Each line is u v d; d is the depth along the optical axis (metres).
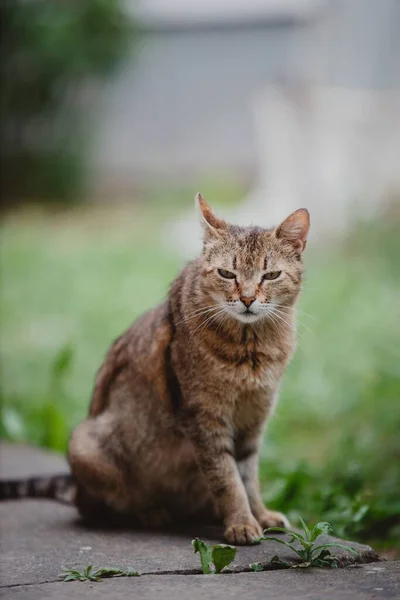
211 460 4.82
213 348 4.77
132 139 26.19
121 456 5.14
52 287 14.83
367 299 13.27
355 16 20.80
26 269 16.14
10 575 4.14
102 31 21.95
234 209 20.12
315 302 13.08
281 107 18.47
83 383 9.85
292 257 5.07
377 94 19.06
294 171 18.16
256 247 4.94
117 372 5.22
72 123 23.48
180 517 5.36
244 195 23.50
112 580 4.00
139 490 5.19
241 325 4.81
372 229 16.73
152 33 25.89
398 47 20.33
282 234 5.05
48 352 11.22
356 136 17.75
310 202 17.84
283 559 4.28
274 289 4.93
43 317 13.13
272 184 19.08
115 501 5.21
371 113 17.86
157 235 19.34
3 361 10.83
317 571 4.10
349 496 6.07
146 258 16.94
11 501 5.83
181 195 24.00
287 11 25.14
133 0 22.58
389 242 16.12
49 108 22.75
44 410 8.25
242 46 25.89
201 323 4.80
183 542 4.78
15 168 23.31
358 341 11.30
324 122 17.86
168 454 5.06
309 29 23.41
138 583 3.93
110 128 25.72
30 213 22.33
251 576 4.02
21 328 12.55
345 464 6.96
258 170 24.73
